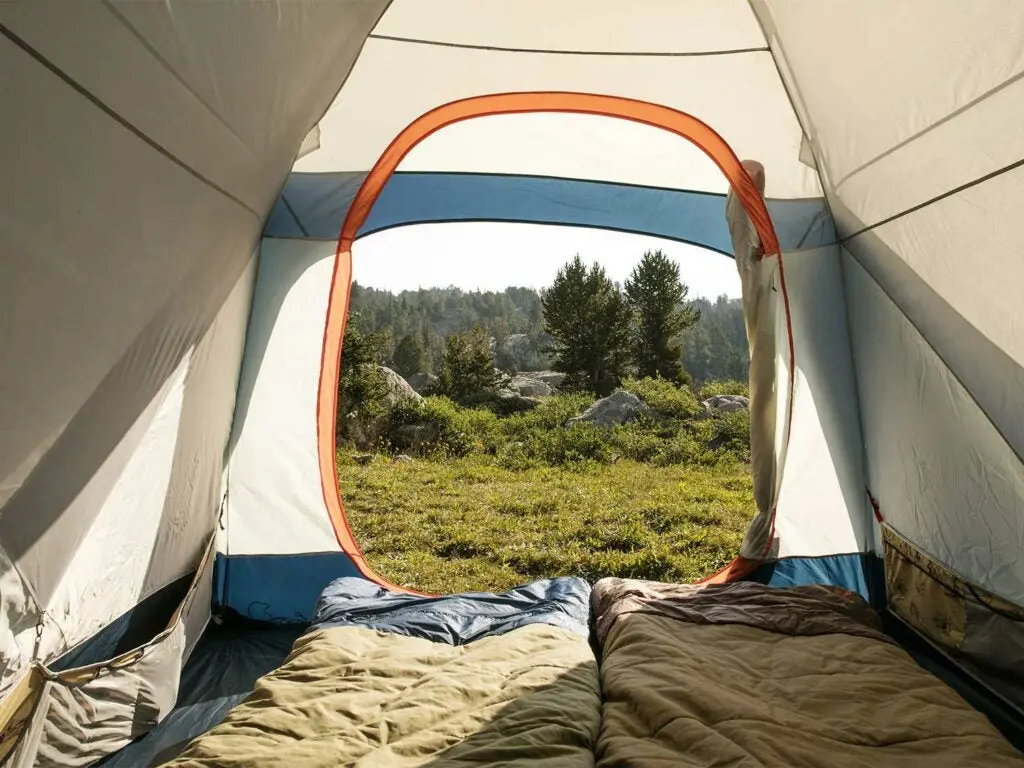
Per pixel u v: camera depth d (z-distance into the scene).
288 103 1.98
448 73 2.86
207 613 2.82
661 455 8.63
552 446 9.03
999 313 1.99
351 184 3.01
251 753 1.62
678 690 1.87
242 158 1.93
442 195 3.36
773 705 1.85
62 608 1.68
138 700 2.00
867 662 2.14
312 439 3.05
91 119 1.16
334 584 2.85
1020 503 2.13
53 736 1.68
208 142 1.64
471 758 1.57
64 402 1.41
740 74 2.81
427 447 9.34
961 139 1.88
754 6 2.44
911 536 2.73
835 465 3.08
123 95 1.21
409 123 2.97
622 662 2.14
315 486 3.04
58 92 1.05
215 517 2.86
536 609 2.62
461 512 5.89
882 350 2.78
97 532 1.80
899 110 2.07
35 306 1.19
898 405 2.71
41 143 1.06
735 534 5.18
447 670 2.08
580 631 2.47
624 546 5.00
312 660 2.15
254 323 2.98
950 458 2.44
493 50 2.77
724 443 9.27
